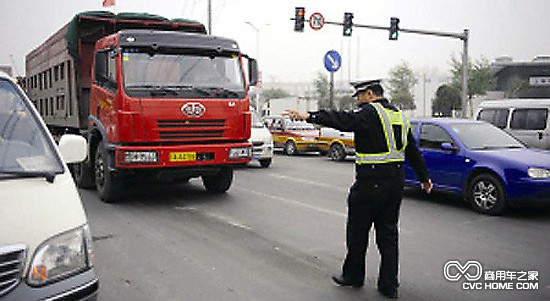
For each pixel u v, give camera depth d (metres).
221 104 8.11
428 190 4.71
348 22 21.47
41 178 3.19
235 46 8.57
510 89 51.44
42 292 2.70
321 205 8.53
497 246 6.01
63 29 10.17
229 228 6.78
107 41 8.34
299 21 21.11
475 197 8.02
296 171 13.93
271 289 4.55
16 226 2.70
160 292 4.46
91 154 9.32
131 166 7.57
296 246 5.93
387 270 4.38
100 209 8.00
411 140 4.60
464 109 23.12
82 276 2.92
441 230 6.80
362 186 4.37
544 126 12.89
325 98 56.78
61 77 10.64
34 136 3.53
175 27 9.88
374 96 4.53
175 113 7.73
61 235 2.84
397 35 22.05
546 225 7.12
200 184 10.88
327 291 4.52
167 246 5.89
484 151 8.12
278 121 20.64
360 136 4.38
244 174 13.14
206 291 4.49
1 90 3.65
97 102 8.73
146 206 8.29
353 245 4.54
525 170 7.39
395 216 4.44
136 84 7.63
